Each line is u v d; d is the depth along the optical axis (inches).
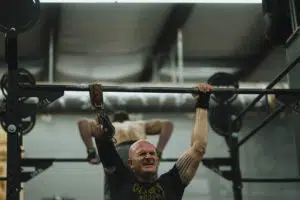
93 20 263.0
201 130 124.2
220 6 253.6
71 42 283.1
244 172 331.0
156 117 331.0
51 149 322.3
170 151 328.2
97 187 318.3
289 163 333.1
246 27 277.0
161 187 116.3
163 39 285.1
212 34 284.2
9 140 125.0
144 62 307.4
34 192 311.0
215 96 209.3
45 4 245.8
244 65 318.0
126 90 126.1
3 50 290.0
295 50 170.7
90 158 177.9
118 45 288.8
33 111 135.2
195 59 311.0
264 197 327.9
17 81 128.6
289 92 137.9
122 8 251.8
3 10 127.3
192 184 323.0
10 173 122.7
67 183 316.2
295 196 329.1
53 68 307.7
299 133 175.2
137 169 116.3
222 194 321.4
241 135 332.5
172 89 128.0
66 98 291.7
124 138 173.0
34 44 284.4
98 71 314.5
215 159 205.6
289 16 177.5
